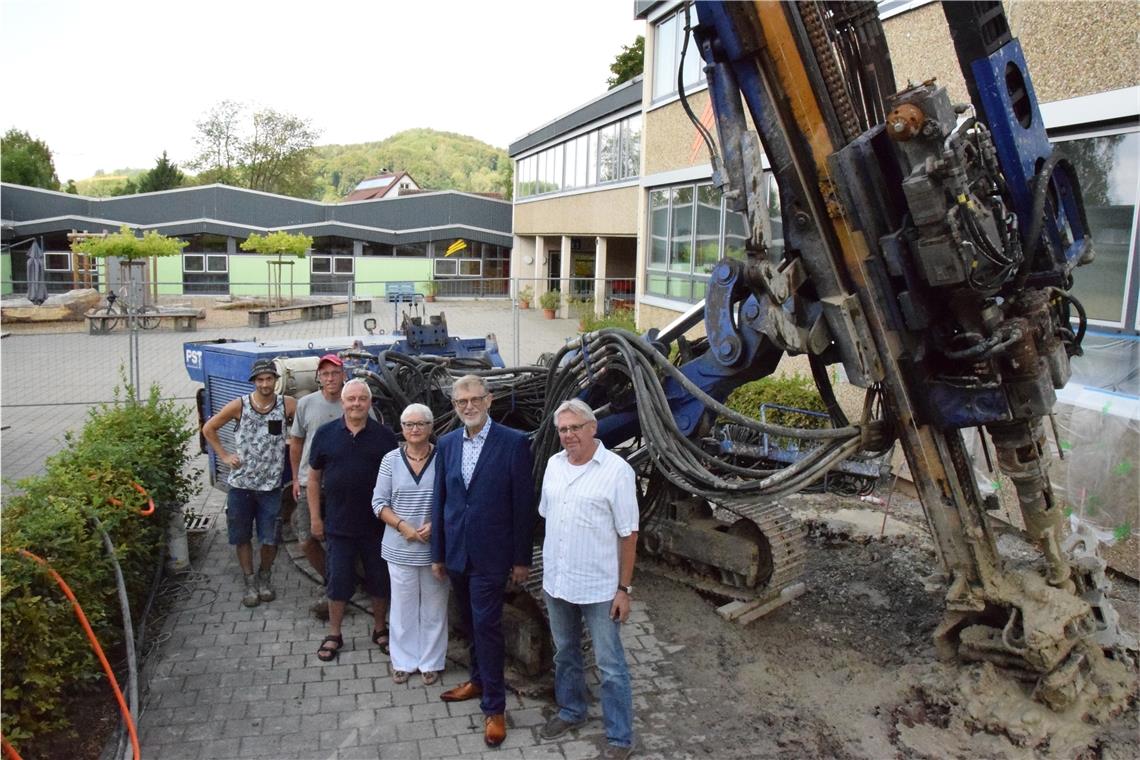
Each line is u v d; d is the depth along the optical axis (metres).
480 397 4.23
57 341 19.08
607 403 5.16
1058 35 6.37
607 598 3.95
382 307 27.75
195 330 21.09
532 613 4.80
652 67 14.45
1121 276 6.12
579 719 4.21
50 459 5.48
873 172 3.83
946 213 3.58
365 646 5.15
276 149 65.81
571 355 5.07
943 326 4.10
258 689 4.62
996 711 4.17
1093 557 4.94
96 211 33.12
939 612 5.48
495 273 34.94
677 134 13.56
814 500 7.89
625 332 4.73
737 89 3.93
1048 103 6.46
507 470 4.20
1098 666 4.46
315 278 33.59
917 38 7.71
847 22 4.09
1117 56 5.94
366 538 4.98
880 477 6.48
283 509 6.83
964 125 3.63
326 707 4.46
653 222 14.82
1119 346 6.15
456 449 4.31
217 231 32.84
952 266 3.63
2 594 3.54
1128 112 5.84
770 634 5.25
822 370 4.55
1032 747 4.00
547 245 29.42
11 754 3.37
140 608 5.52
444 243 34.41
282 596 5.87
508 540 4.21
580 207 23.55
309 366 6.59
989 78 3.79
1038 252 4.17
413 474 4.65
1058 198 4.27
